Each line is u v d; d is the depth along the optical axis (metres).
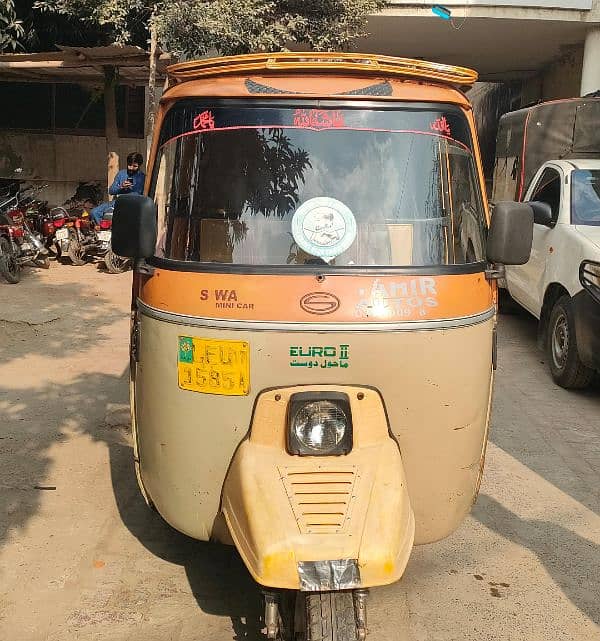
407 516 2.74
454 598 3.57
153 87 10.70
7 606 3.41
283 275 2.98
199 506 3.13
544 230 7.51
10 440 5.23
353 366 2.96
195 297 3.00
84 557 3.82
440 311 3.02
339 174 3.14
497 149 12.44
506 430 5.69
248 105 3.15
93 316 8.80
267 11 10.49
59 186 15.86
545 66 18.64
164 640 3.21
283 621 2.84
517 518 4.35
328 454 2.87
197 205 3.16
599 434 5.67
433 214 3.18
